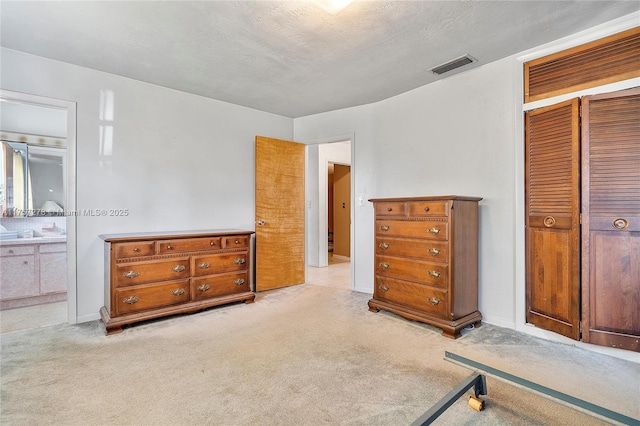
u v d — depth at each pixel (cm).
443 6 196
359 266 399
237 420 152
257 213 395
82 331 262
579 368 202
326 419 153
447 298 256
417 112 339
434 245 265
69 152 279
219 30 223
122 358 214
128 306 267
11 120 355
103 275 295
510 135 268
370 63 278
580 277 218
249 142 404
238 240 336
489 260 282
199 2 191
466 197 263
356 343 240
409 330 266
